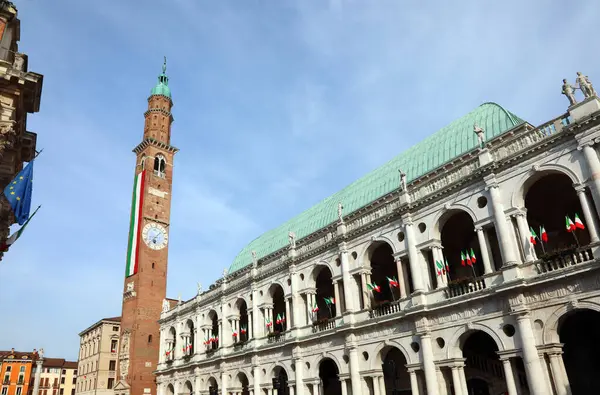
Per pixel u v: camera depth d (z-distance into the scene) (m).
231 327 55.34
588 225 26.12
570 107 28.14
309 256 45.50
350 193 52.66
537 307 27.34
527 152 29.59
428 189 36.25
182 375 62.22
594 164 26.28
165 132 92.00
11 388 118.31
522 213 29.64
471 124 42.19
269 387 46.62
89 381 91.94
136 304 76.38
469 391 35.84
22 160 25.98
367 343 37.44
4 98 21.59
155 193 85.19
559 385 25.38
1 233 24.09
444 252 39.78
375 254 43.03
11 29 23.95
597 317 31.25
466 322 30.75
